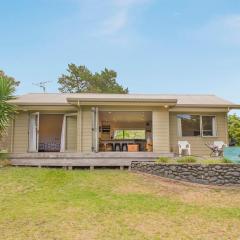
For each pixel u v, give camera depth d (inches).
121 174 467.5
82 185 395.9
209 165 443.8
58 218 270.1
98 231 240.4
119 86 1768.0
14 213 282.4
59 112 640.4
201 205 331.6
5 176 427.5
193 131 650.8
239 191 406.6
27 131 632.4
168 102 578.9
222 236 236.4
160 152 553.0
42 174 442.9
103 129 888.9
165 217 282.0
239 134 848.9
